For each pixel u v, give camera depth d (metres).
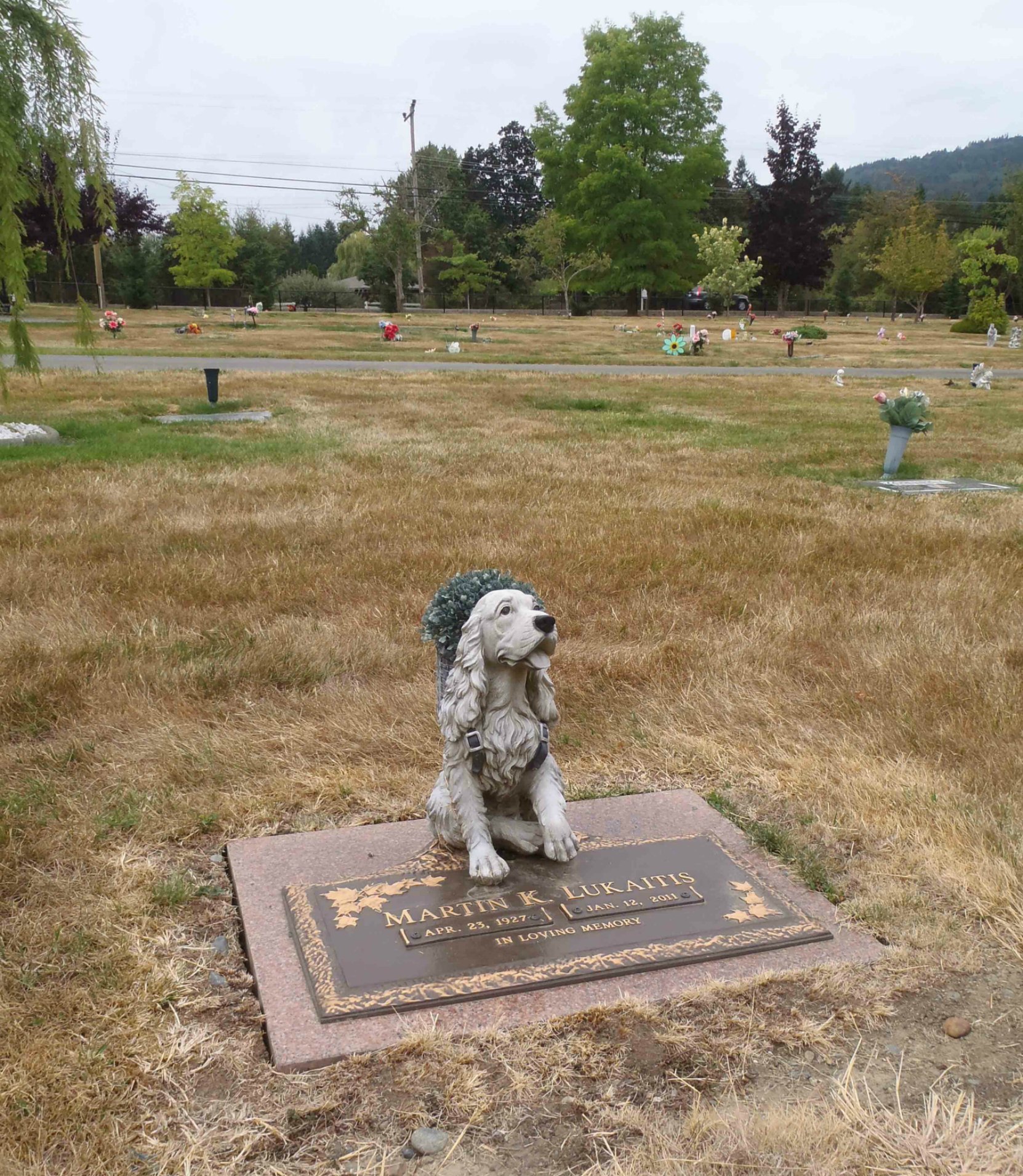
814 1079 3.04
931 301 89.56
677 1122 2.84
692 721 5.72
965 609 7.66
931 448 16.94
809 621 7.35
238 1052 3.09
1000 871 4.10
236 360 32.12
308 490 11.68
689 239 73.88
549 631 3.59
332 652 6.51
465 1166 2.69
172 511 10.47
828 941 3.69
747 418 20.47
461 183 89.12
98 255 57.91
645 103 69.38
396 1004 3.22
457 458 14.30
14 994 3.27
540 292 79.75
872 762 5.19
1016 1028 3.28
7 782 4.78
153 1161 2.68
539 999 3.30
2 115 13.31
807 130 81.62
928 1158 2.71
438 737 5.38
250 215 78.75
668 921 3.72
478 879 3.84
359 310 74.56
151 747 5.19
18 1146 2.67
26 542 9.05
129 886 3.95
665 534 10.04
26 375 23.38
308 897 3.82
